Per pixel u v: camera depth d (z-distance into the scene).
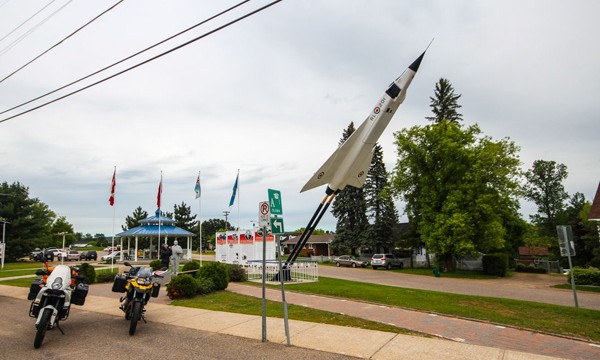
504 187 34.50
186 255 40.28
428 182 36.66
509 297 17.91
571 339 8.19
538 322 9.72
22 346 7.40
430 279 28.50
